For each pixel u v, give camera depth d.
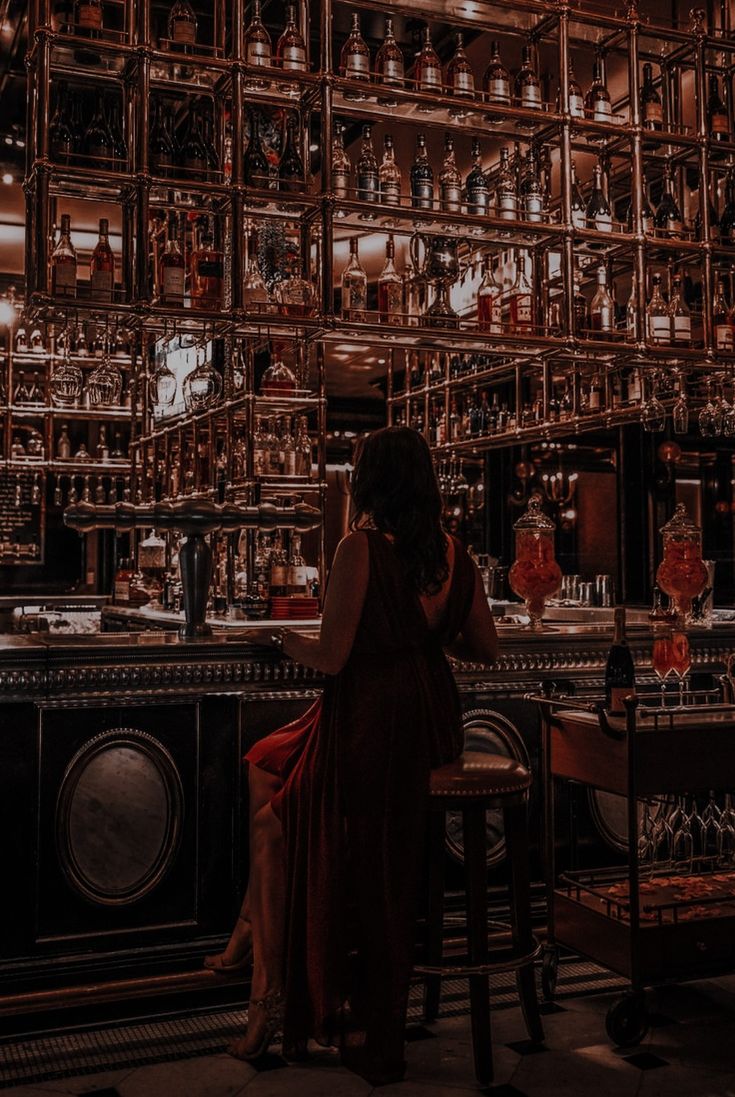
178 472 6.69
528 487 7.57
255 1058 2.67
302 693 3.16
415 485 2.57
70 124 4.58
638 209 4.35
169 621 5.09
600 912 2.85
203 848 3.05
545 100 5.20
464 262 4.99
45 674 2.86
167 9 4.65
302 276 4.21
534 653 3.49
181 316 3.67
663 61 4.68
